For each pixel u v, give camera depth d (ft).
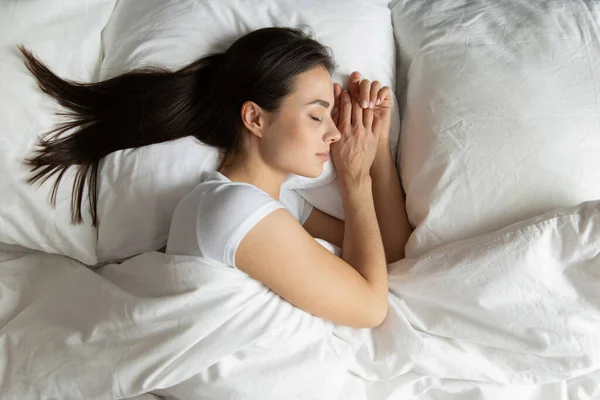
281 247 2.61
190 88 3.03
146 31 3.24
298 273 2.66
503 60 3.23
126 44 3.25
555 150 2.94
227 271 2.64
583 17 3.37
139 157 3.01
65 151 2.98
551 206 2.90
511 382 2.88
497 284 2.80
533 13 3.43
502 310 2.80
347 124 3.29
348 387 2.85
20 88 2.91
